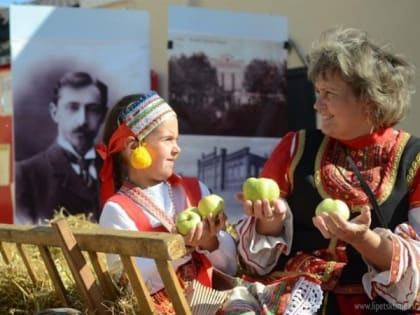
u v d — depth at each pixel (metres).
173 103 5.01
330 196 2.26
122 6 7.91
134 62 4.89
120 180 2.68
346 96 2.25
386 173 2.26
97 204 4.87
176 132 2.60
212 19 5.08
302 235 2.34
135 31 4.89
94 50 4.80
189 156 5.07
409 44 5.72
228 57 5.14
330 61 2.24
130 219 2.45
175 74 5.00
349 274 2.22
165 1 7.38
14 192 4.75
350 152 2.33
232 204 5.19
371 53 2.24
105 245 2.08
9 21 5.01
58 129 4.78
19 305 2.66
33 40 4.68
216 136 5.14
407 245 2.07
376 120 2.28
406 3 5.73
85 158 4.82
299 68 6.51
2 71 5.15
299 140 2.43
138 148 2.50
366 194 2.22
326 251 2.27
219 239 2.48
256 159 5.27
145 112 2.54
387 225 2.21
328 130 2.31
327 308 2.21
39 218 4.77
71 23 4.75
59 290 2.49
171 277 1.95
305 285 2.14
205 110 5.09
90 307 2.20
